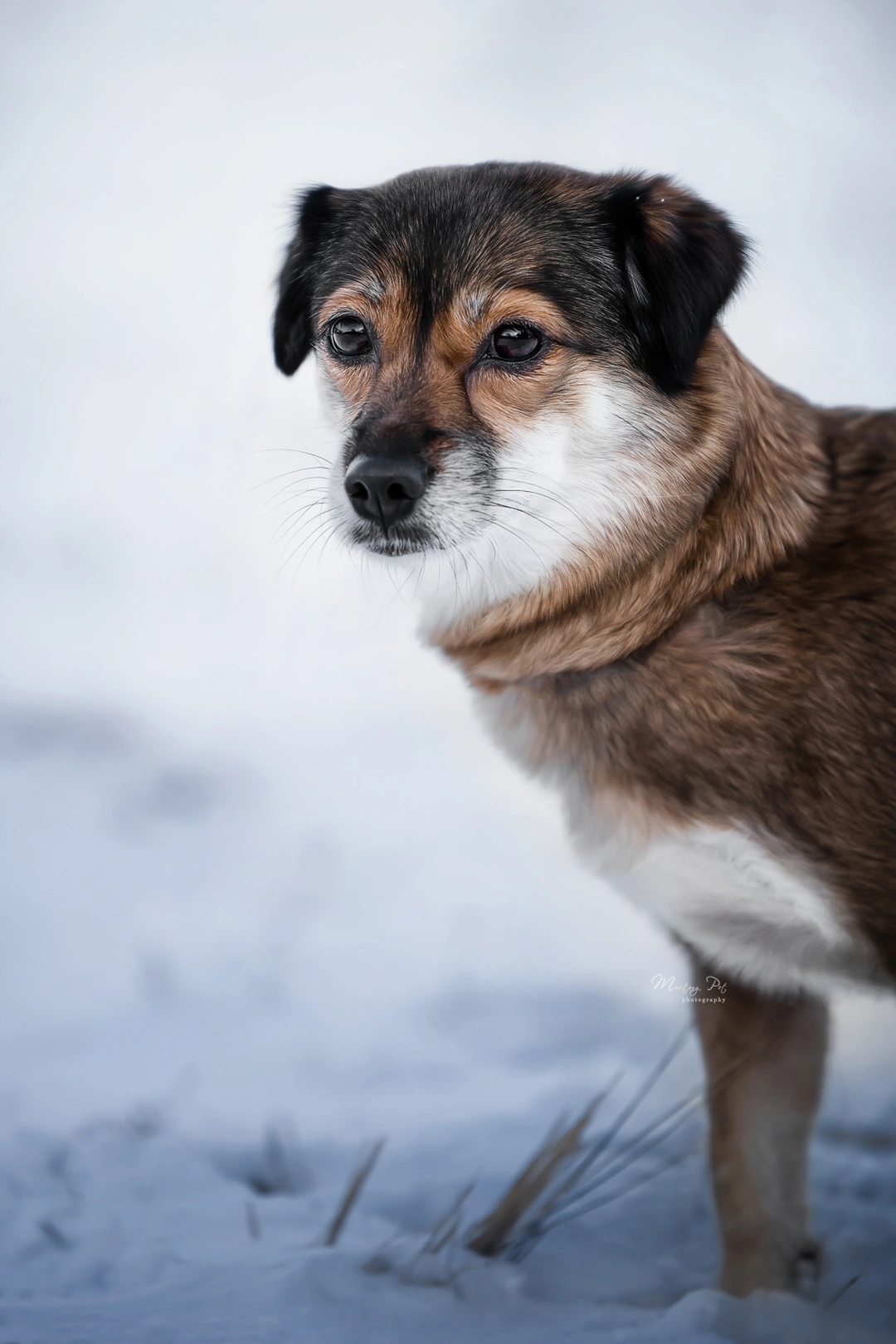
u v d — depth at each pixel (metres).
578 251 3.30
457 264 3.28
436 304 3.29
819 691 2.89
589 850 3.20
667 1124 3.88
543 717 3.22
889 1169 3.68
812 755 2.88
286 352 4.15
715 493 3.09
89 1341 2.44
